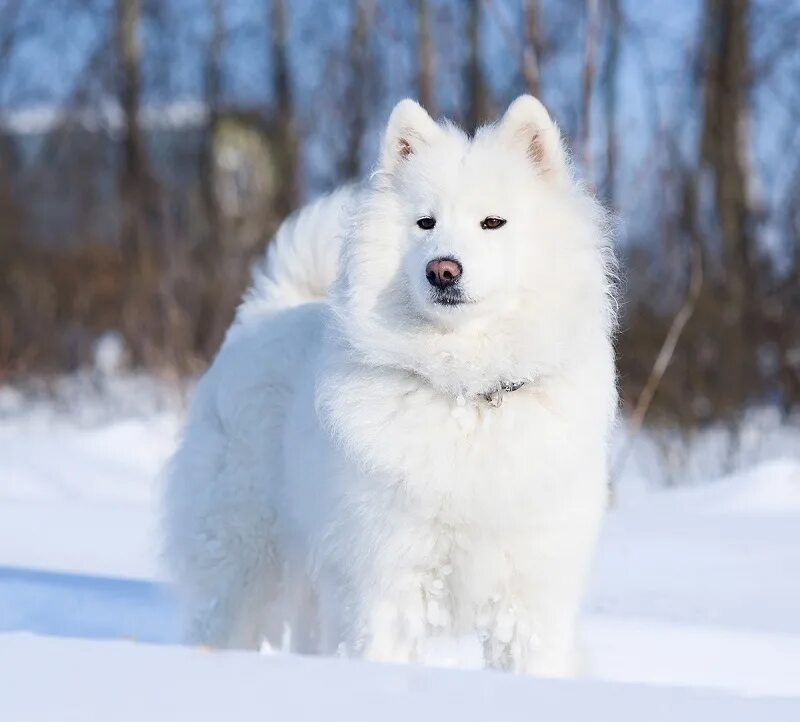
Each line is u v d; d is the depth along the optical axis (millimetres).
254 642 8773
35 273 35031
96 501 16391
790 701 4398
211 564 8695
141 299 31422
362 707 4082
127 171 37875
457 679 4516
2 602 10031
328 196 9578
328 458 7309
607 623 9062
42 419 27656
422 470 6828
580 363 7188
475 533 6938
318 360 7684
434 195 7359
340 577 7340
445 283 6938
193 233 36219
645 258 27250
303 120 36531
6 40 39969
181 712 3959
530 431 6898
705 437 23625
